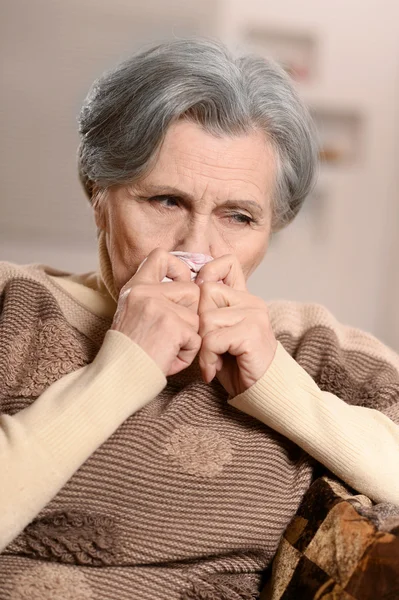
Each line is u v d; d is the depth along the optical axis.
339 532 0.91
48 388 0.93
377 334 4.01
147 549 0.93
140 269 0.99
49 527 0.93
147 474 0.95
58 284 1.19
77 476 0.94
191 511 0.95
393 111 3.88
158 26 3.68
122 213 1.06
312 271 3.93
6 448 0.85
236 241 1.07
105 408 0.89
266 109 1.04
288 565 0.95
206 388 1.06
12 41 3.63
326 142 3.90
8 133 3.70
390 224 3.94
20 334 1.07
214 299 0.99
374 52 3.81
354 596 0.84
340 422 1.01
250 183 1.03
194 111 1.00
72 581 0.89
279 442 1.05
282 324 1.25
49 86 3.69
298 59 3.79
